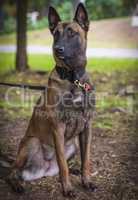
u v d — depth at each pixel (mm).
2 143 5523
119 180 4531
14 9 18734
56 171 4625
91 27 15250
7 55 13508
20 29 11039
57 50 4094
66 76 4145
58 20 4441
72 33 4188
